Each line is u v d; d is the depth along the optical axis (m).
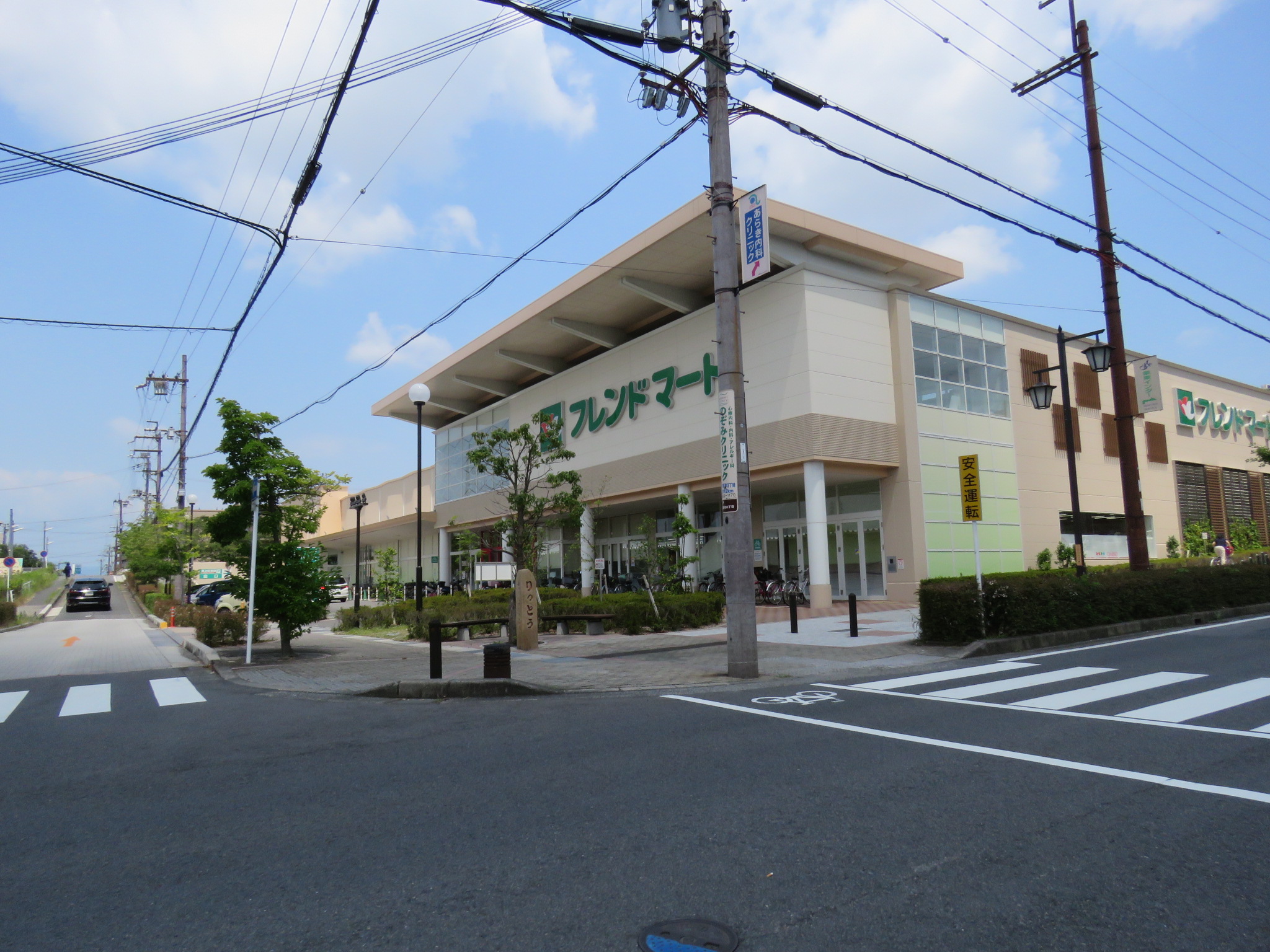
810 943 3.01
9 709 9.44
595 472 30.98
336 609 37.72
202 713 8.97
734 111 10.88
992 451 26.41
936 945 2.97
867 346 23.81
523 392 36.47
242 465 15.40
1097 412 31.22
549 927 3.21
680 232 23.08
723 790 5.02
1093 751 5.78
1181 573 16.03
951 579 13.35
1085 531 29.62
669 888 3.56
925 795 4.82
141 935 3.29
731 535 10.37
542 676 10.70
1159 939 2.99
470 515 40.31
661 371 27.81
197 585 40.66
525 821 4.57
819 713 7.57
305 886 3.74
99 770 6.31
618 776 5.45
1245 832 4.07
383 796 5.20
